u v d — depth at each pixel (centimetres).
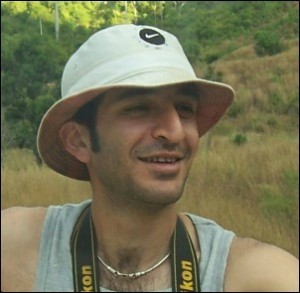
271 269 129
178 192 129
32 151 888
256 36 2386
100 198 135
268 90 1778
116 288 134
